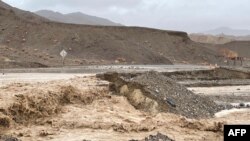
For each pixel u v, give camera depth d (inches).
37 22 4232.3
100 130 864.3
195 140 829.2
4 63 2516.0
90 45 3951.8
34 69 2300.7
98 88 1182.9
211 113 1194.6
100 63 3373.5
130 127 879.1
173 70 2417.6
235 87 1978.3
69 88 1091.9
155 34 4933.6
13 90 1026.7
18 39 3907.5
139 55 3978.8
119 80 1244.5
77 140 785.6
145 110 1094.4
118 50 3949.3
